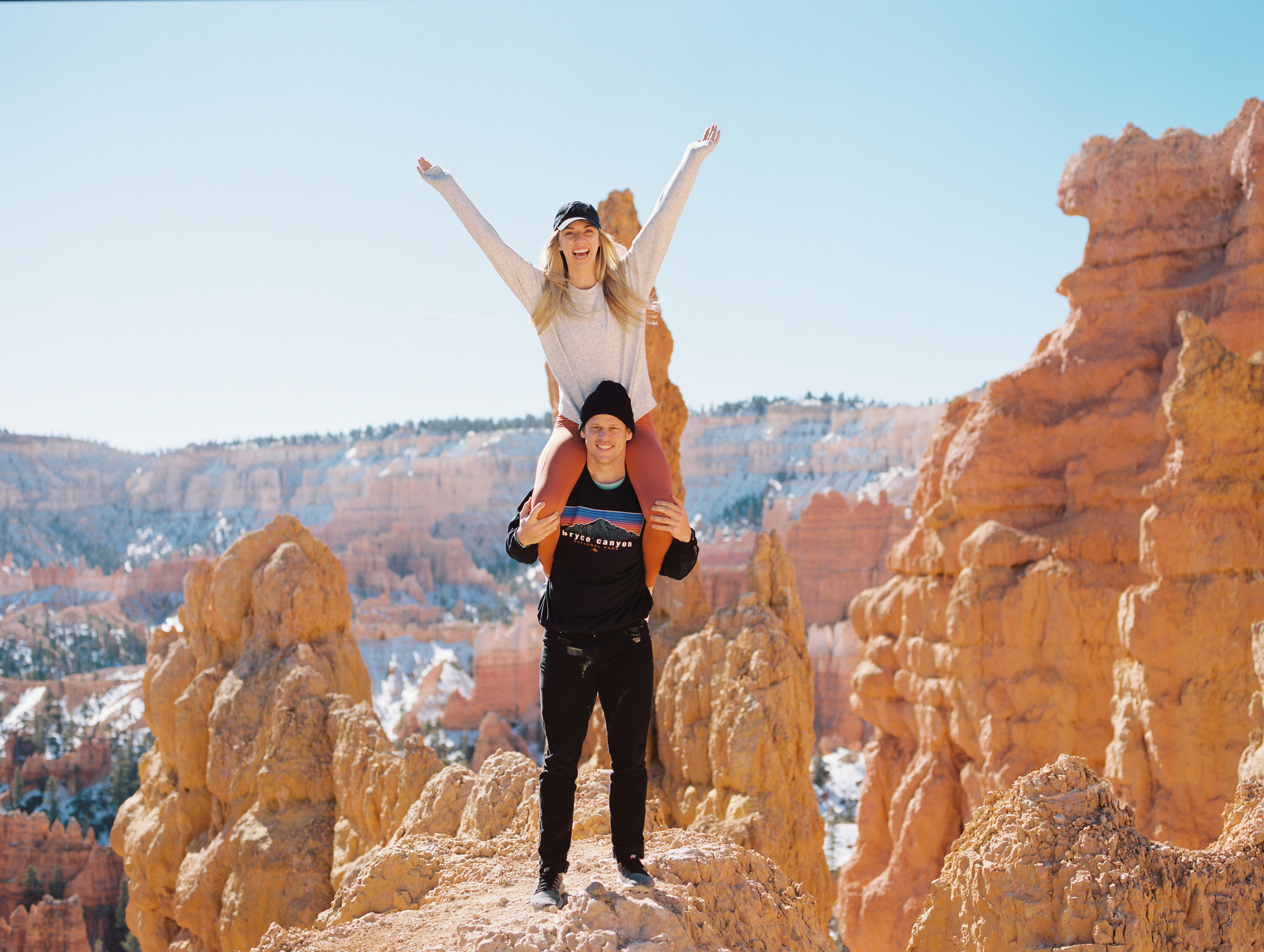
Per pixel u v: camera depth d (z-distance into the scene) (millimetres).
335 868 12828
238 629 16969
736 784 12125
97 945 45625
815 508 108375
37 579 182500
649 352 16953
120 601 176125
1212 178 22203
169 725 18094
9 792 77125
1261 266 20656
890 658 26500
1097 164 23641
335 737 14164
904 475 187000
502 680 96188
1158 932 6133
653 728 14633
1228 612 16797
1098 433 22297
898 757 26469
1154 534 17609
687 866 5645
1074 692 20891
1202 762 16766
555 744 5469
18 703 105875
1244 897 6457
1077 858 6113
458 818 10484
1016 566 22484
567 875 6410
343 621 16812
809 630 90562
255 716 15266
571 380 5535
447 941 5289
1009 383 24188
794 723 12562
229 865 14469
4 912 53438
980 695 22125
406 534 198125
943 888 6730
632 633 5383
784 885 6324
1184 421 17375
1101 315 23297
